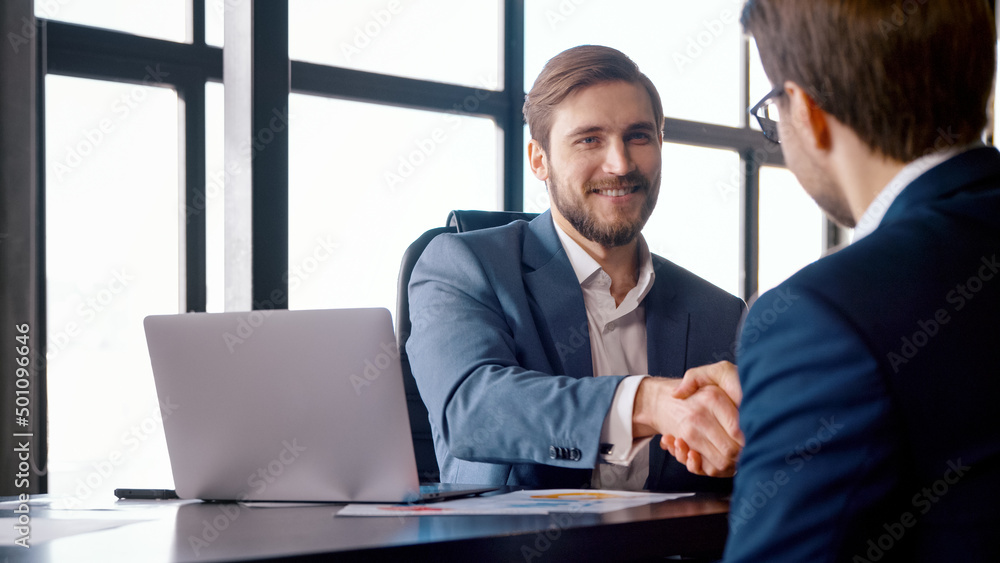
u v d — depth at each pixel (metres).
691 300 1.63
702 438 1.07
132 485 3.13
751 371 0.64
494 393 1.23
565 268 1.60
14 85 2.74
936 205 0.67
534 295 1.56
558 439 1.15
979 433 0.60
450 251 1.59
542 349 1.50
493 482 1.42
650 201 1.64
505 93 4.18
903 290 0.61
